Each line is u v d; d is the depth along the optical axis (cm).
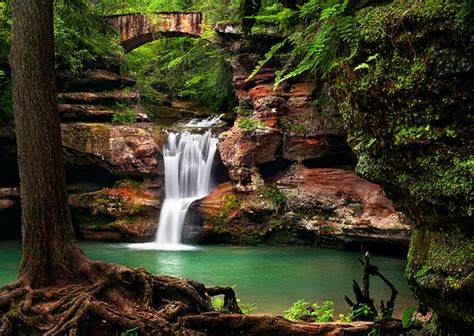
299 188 1808
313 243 1789
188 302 627
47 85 622
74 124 1945
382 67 405
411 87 382
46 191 617
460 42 349
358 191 1670
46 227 615
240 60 1969
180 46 2662
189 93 2764
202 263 1475
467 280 350
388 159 429
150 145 1933
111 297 594
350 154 1772
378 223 1541
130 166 1917
